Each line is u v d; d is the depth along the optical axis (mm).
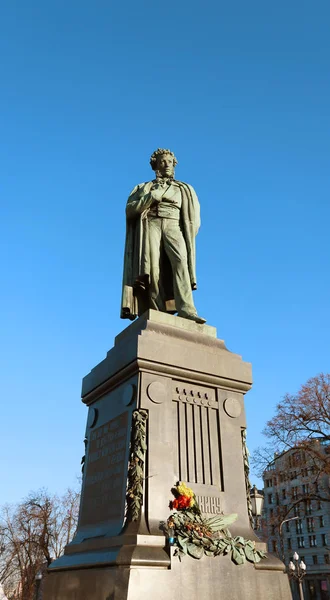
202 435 7652
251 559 6805
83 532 7762
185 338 8266
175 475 7125
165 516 6734
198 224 9797
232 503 7383
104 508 7398
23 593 40750
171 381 7742
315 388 30016
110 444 7793
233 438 7879
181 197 9883
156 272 9234
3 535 44594
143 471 6914
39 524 42562
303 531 68188
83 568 6707
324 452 31328
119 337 8977
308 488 30359
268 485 38875
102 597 6086
